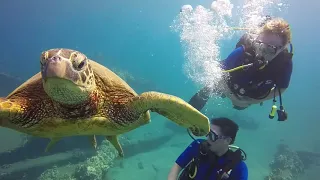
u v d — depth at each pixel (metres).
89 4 27.91
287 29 1.26
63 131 0.80
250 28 1.44
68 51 0.64
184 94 7.86
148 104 0.73
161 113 0.81
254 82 1.36
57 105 0.73
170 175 1.25
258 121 5.24
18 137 3.77
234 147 1.21
